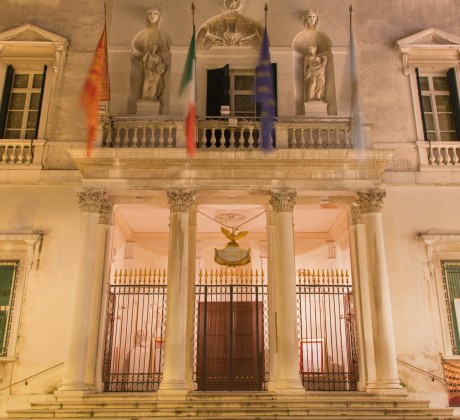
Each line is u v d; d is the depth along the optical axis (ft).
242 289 54.80
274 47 55.42
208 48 56.08
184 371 42.06
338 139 48.73
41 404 40.04
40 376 46.01
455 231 50.42
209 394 40.78
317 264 61.26
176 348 41.93
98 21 56.85
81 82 54.80
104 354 46.73
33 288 48.26
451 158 53.16
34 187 51.03
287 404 39.75
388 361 42.39
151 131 49.37
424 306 48.39
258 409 38.81
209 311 59.11
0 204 50.47
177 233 44.80
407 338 47.47
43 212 50.31
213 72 54.39
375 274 44.29
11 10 57.52
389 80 55.42
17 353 46.60
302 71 55.93
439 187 51.75
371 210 46.01
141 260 61.31
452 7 58.39
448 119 55.52
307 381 50.55
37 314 47.62
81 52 55.83
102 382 45.88
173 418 37.63
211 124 48.67
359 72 55.47
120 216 55.98
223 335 57.82
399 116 54.19
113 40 55.36
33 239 48.85
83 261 44.34
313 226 60.18
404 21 57.67
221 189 46.26
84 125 53.26
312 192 46.88
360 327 46.60
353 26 57.11
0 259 49.42
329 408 39.11
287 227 45.11
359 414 38.73
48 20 57.11
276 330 45.44
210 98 53.67
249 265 61.52
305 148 46.68
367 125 48.80
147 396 40.75
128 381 51.88
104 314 46.34
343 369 50.16
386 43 56.75
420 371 46.57
